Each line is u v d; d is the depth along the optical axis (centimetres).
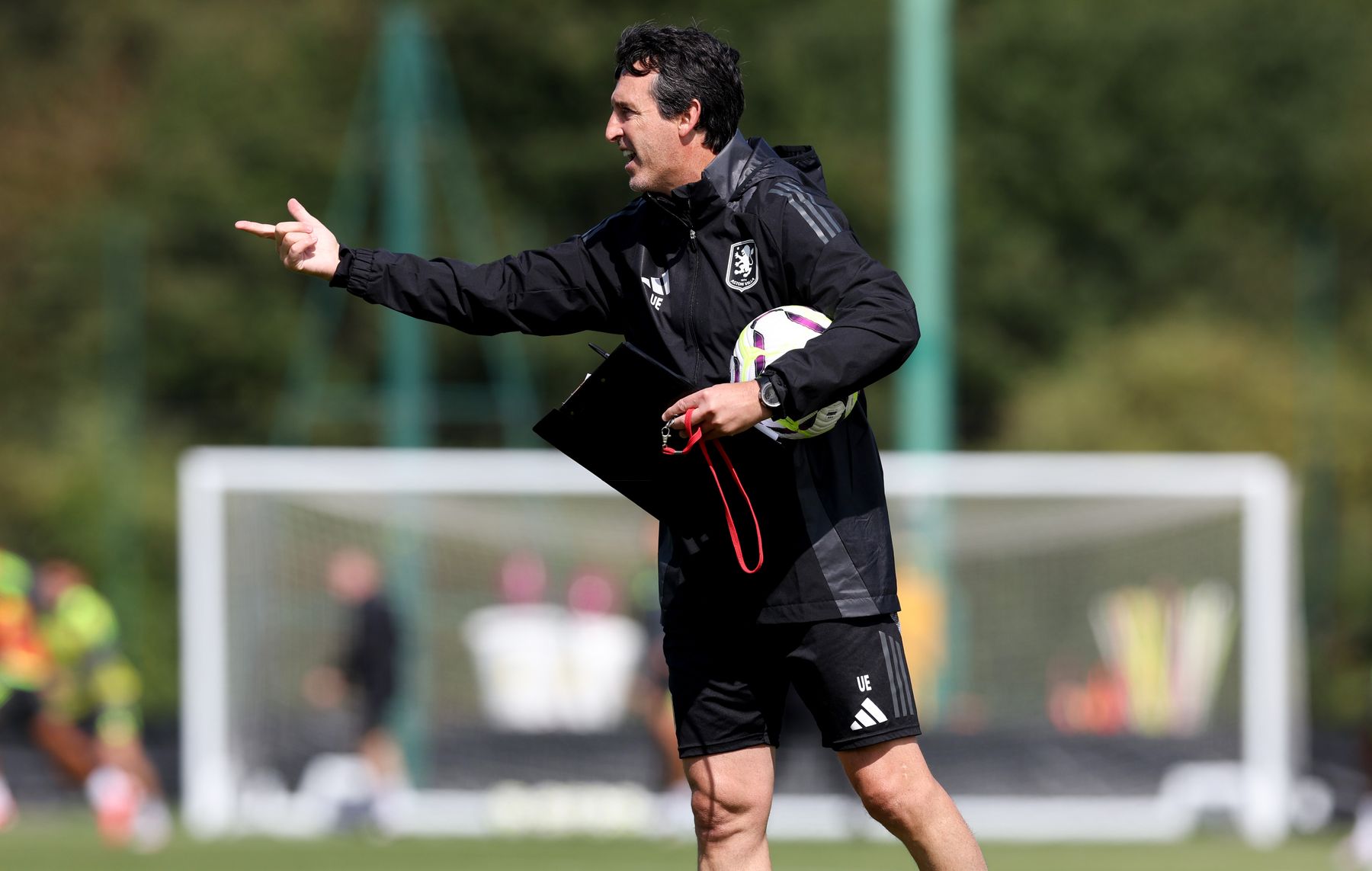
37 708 4803
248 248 11775
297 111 11969
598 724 5875
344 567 5362
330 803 5288
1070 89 12344
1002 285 11738
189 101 12088
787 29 12188
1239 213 12425
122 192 12125
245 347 11531
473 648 5947
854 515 1645
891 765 1655
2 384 11406
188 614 5494
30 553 9981
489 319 1703
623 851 4497
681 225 1639
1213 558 5706
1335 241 12331
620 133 1631
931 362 5556
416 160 9425
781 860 4206
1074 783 5466
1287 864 4228
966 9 12681
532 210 12100
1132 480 5631
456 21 11944
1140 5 12656
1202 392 10331
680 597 1702
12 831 5047
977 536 5816
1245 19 12588
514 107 12062
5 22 12712
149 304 11525
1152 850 4716
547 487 5728
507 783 5553
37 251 11731
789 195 1600
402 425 8462
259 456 5622
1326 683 9344
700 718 1705
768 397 1495
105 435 10288
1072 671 5784
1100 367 10712
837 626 1639
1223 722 5634
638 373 1572
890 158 11819
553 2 11969
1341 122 12519
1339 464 10344
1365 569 10031
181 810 5953
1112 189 12256
